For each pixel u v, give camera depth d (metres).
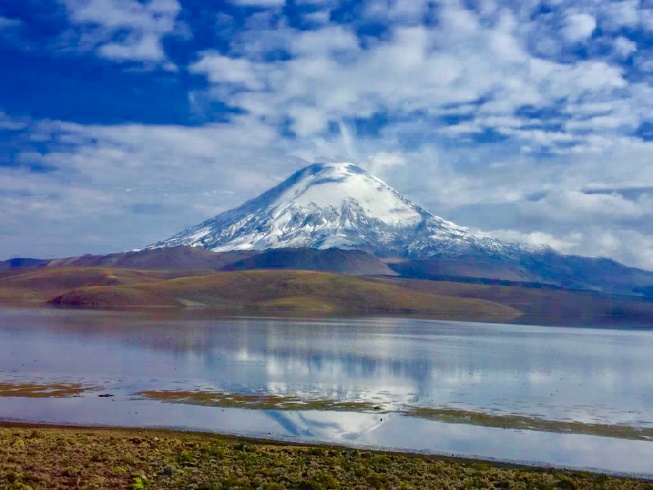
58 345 96.38
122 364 75.19
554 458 38.38
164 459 32.56
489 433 44.41
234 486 28.23
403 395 58.47
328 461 33.69
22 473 28.25
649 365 90.56
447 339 131.38
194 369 72.31
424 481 30.50
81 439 36.09
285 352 93.06
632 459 38.69
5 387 58.50
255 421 46.41
